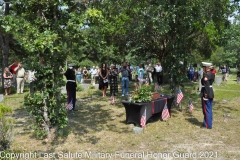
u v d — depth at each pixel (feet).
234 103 37.32
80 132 22.86
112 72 44.65
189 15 29.66
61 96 21.40
